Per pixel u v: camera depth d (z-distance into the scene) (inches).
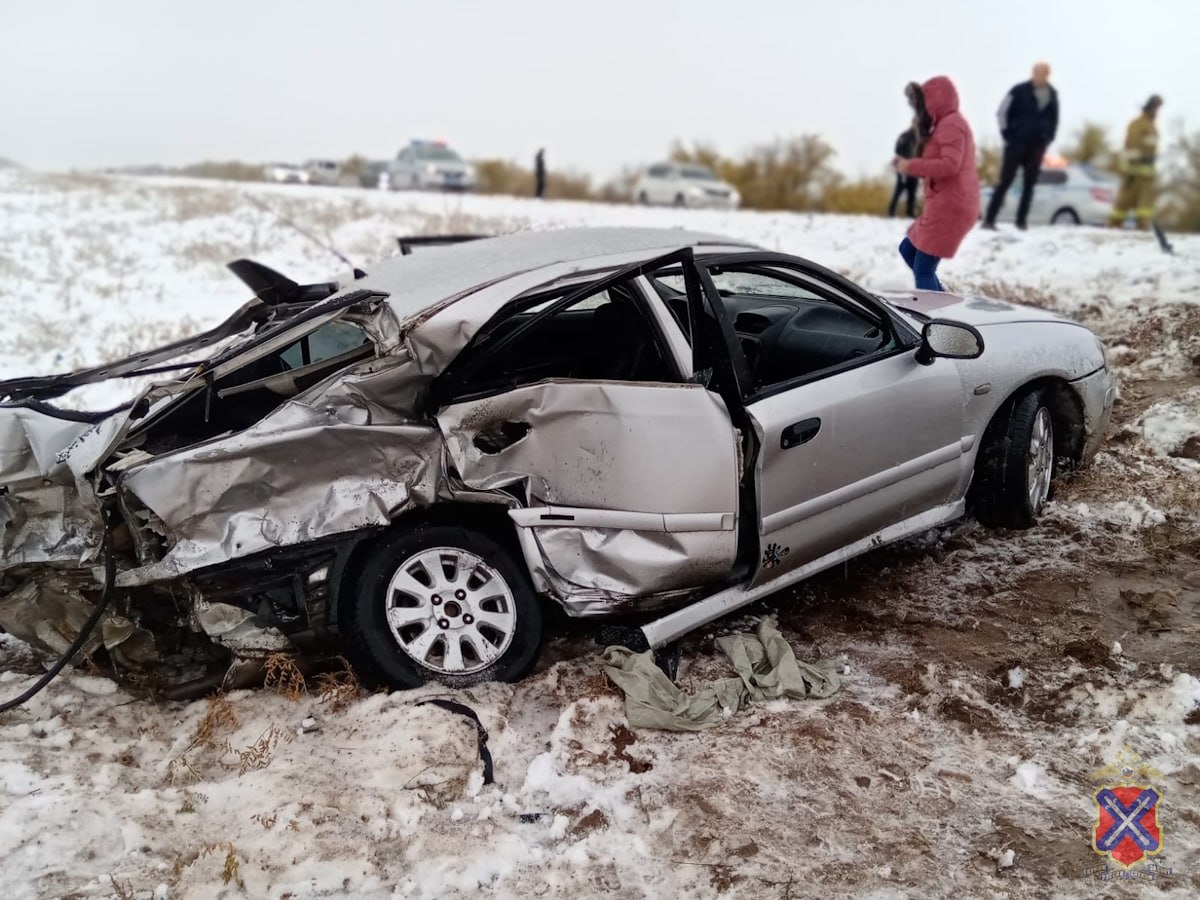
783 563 164.4
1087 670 155.9
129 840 122.6
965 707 148.2
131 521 140.0
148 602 146.8
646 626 155.4
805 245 500.7
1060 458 218.1
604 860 121.3
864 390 169.2
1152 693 146.3
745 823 127.0
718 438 153.7
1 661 169.3
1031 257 403.9
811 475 163.2
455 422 147.8
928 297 225.6
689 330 161.6
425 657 151.9
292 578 144.7
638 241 173.0
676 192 995.3
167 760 140.3
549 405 150.3
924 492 182.9
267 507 142.0
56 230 565.3
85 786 133.0
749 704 152.1
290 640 147.2
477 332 144.6
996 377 190.1
